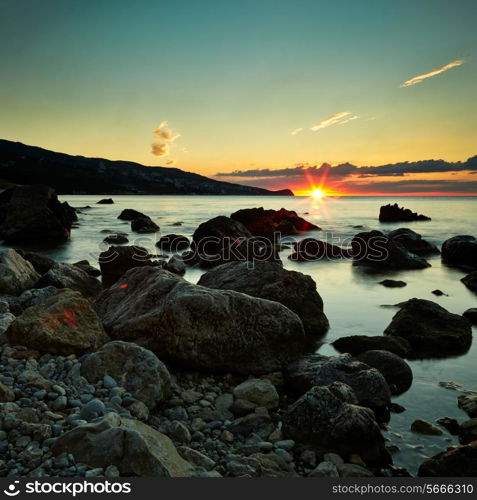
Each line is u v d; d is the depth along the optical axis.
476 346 4.70
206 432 3.00
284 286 5.39
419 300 5.11
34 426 2.59
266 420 3.13
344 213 37.75
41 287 6.23
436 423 3.23
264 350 3.97
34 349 3.60
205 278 6.11
